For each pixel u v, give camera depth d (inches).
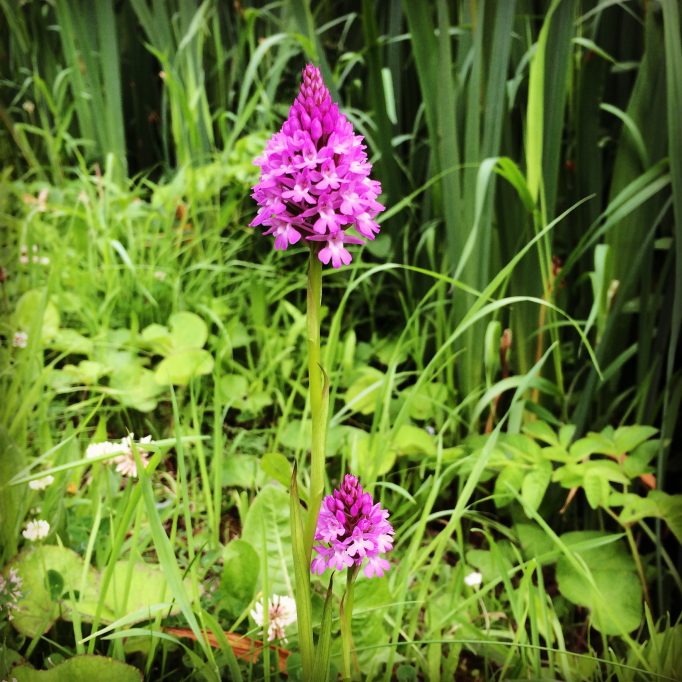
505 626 17.0
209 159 30.2
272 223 12.0
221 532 19.4
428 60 21.7
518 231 20.5
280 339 24.9
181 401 23.1
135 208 29.2
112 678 13.5
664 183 18.3
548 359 21.0
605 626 15.9
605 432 18.4
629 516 16.8
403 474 20.1
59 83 33.7
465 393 21.4
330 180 11.5
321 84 11.7
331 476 20.9
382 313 26.8
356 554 12.4
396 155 27.0
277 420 23.4
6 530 16.5
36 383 18.8
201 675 14.6
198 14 27.6
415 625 15.4
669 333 18.8
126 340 24.6
